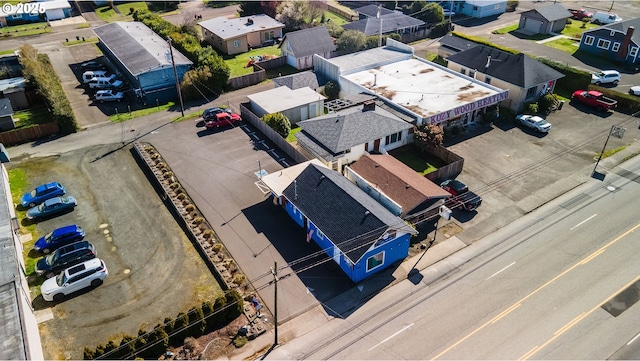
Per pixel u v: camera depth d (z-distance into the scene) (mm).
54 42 81250
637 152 47562
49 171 45438
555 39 79750
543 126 51094
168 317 28750
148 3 105875
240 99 60844
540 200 41031
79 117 56031
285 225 38406
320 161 44344
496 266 34250
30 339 26062
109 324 29781
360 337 29031
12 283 28922
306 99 54719
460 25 88312
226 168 45875
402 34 81062
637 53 67125
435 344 28484
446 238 37094
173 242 36594
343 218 34219
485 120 53312
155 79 59156
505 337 28859
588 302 31141
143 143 50188
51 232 37344
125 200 41438
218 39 76750
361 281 33156
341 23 92500
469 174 44594
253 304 31188
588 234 37031
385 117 48000
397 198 37812
